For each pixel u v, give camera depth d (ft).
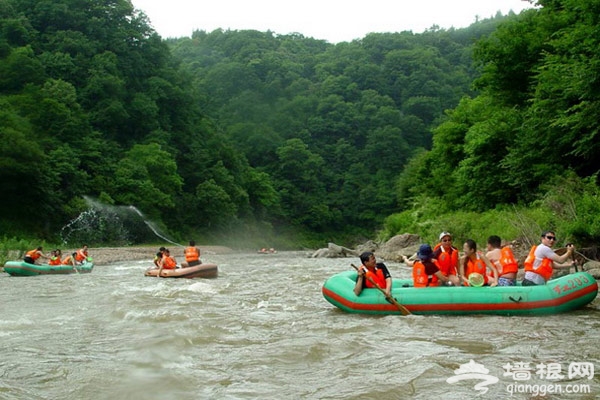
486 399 15.30
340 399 15.47
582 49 58.34
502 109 86.28
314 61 441.27
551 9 82.07
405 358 19.76
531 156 71.72
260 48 440.45
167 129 236.02
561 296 29.07
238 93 366.02
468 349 21.16
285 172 302.86
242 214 245.45
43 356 20.68
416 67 400.47
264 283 50.85
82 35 230.68
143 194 184.44
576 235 52.13
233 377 17.75
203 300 36.24
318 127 351.05
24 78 189.88
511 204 80.69
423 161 129.39
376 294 30.27
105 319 29.01
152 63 261.24
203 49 452.35
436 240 87.61
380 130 334.65
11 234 144.66
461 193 99.30
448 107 376.07
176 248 164.45
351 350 21.18
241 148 311.68
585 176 68.44
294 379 17.48
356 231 301.22
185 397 15.85
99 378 17.69
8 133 141.28
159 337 23.56
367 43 451.12
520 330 24.99
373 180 318.86
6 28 213.25
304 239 282.56
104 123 208.23
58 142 172.45
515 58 82.43
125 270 77.82
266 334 24.52
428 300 29.30
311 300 37.01
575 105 58.03
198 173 229.04
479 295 29.01
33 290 45.52
